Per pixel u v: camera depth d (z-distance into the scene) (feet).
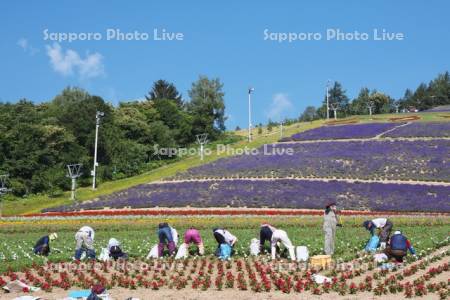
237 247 87.92
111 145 268.82
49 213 152.76
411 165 184.14
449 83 594.65
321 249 84.53
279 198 153.89
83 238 78.84
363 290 57.57
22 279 64.28
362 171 180.96
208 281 61.16
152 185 184.03
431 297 54.44
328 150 216.95
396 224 118.01
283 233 76.64
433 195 152.76
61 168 243.40
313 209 145.07
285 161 200.95
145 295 56.70
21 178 230.48
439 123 258.57
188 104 400.06
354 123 292.20
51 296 56.59
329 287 57.98
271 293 57.21
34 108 298.97
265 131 396.98
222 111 389.39
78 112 281.74
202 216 134.51
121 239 103.96
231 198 156.46
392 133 241.55
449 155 193.98
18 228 123.85
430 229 111.14
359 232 108.78
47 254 84.33
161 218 132.26
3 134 235.81
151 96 457.27
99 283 59.41
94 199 176.65
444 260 74.84
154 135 309.63
